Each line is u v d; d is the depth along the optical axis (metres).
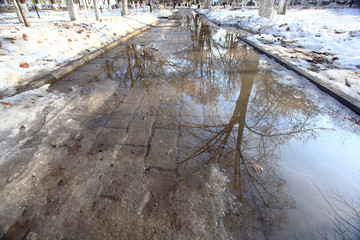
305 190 1.91
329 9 23.11
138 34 10.62
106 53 6.57
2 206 1.69
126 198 1.78
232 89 3.90
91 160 2.21
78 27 7.62
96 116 3.04
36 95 3.49
